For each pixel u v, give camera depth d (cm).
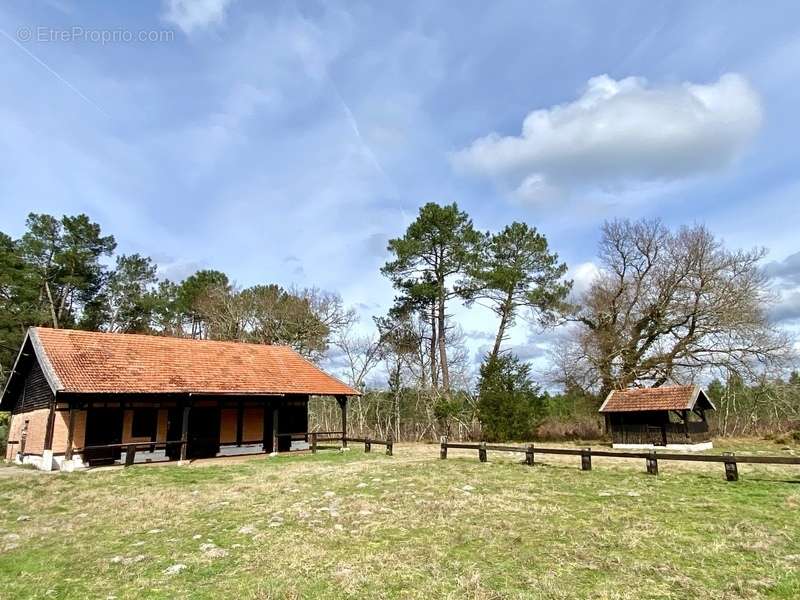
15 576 696
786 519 901
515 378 2959
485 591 602
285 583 642
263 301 4297
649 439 2380
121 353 2144
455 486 1296
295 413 2578
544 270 3394
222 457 2212
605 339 3161
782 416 3077
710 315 2855
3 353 3591
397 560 722
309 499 1178
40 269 3791
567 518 946
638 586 613
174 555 774
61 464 1852
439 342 3400
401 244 3306
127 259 4334
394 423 4875
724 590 597
